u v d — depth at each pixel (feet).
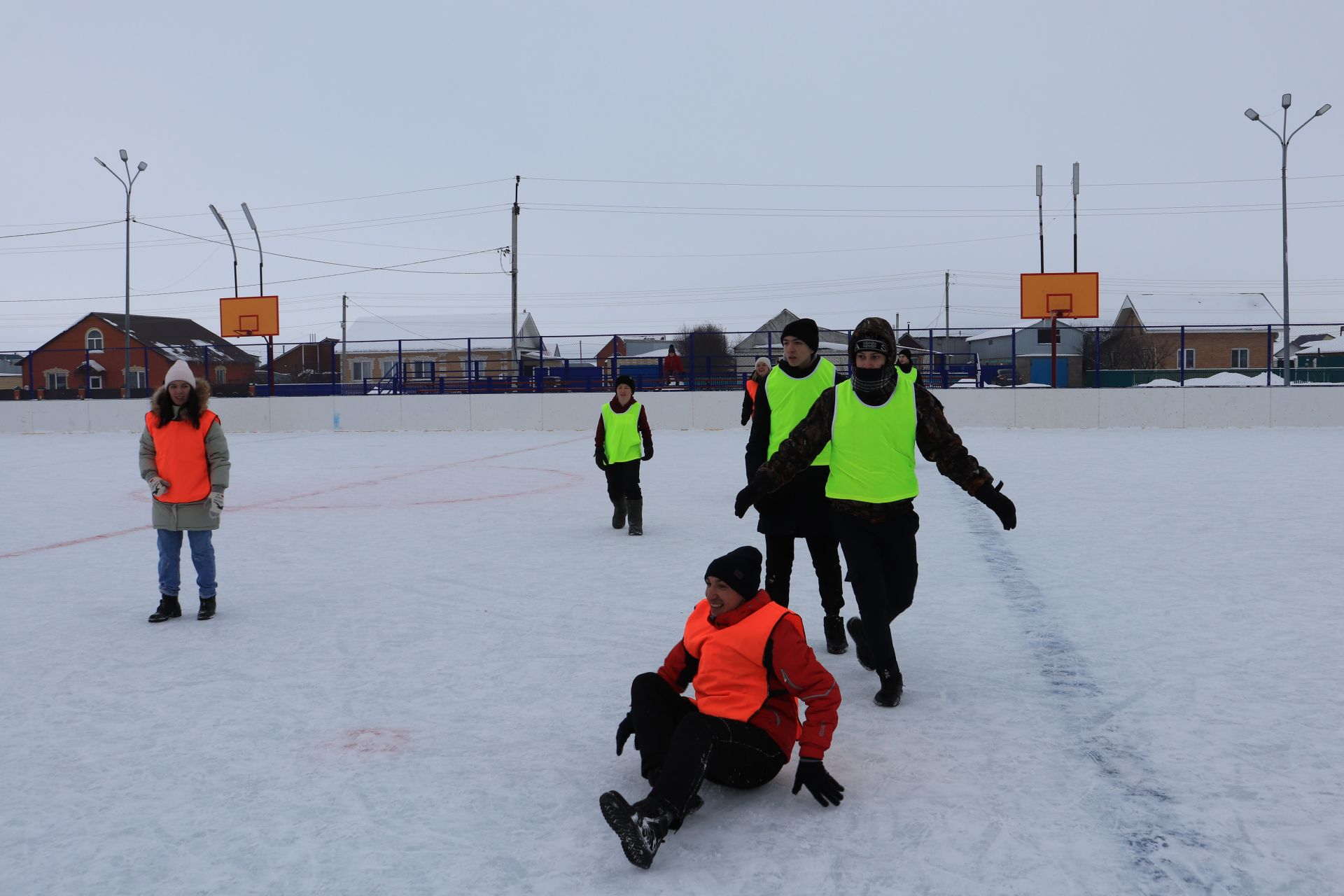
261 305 102.01
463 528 33.63
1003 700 14.89
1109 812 11.06
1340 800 11.28
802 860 10.14
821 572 17.42
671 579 24.45
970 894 9.38
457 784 12.23
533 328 217.77
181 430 20.79
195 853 10.59
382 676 16.81
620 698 15.42
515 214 159.22
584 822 11.11
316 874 10.03
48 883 10.01
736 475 50.14
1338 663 16.44
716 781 11.42
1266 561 25.25
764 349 101.60
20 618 21.57
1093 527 31.22
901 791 11.76
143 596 23.84
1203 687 15.35
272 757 13.24
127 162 127.44
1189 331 161.58
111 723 14.74
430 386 107.04
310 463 60.85
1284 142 112.47
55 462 64.34
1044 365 143.54
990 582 23.30
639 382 102.12
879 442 14.69
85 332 197.88
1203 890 9.36
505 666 17.28
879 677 14.92
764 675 11.50
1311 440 66.95
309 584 24.75
